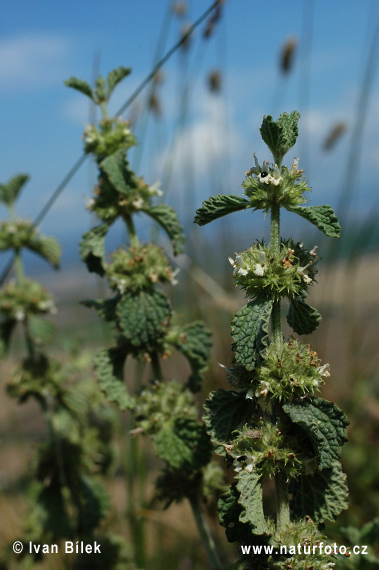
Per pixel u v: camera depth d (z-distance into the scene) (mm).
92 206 282
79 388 417
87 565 371
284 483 220
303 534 221
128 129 285
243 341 211
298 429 219
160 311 274
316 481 229
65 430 406
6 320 385
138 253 276
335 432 210
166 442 268
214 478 284
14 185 375
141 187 280
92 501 400
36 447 408
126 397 281
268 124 209
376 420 499
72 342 440
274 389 215
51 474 392
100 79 286
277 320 219
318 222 209
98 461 437
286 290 215
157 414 271
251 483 213
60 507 395
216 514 392
